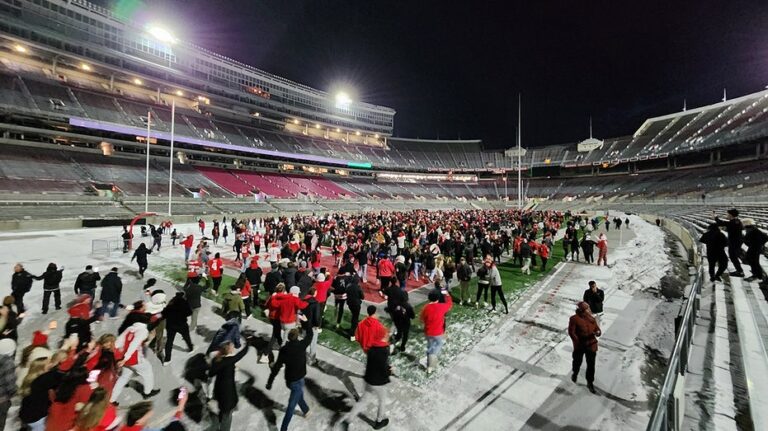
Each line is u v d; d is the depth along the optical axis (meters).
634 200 58.38
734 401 4.14
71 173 38.34
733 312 6.66
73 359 5.37
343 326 9.41
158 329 7.56
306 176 70.56
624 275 14.37
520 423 5.49
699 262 10.58
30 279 9.33
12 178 33.34
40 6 44.00
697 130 65.75
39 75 44.78
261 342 8.34
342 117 85.00
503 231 21.80
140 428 3.63
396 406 5.94
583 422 5.50
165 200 40.47
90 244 21.39
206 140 54.66
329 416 5.67
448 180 92.00
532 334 8.91
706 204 39.97
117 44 50.91
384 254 13.23
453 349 8.05
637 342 8.26
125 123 46.75
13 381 4.73
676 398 3.63
